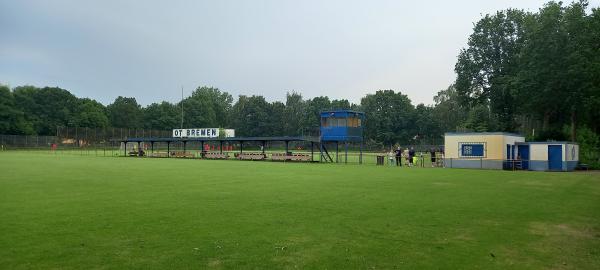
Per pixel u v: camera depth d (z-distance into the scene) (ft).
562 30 150.00
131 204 49.47
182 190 63.52
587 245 31.89
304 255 28.40
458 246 31.17
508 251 29.96
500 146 127.95
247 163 149.28
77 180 77.77
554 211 46.34
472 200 54.39
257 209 46.24
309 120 391.45
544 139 169.68
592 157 144.87
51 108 387.34
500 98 200.64
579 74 146.51
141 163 141.59
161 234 34.14
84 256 27.81
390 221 40.01
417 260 27.61
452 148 135.23
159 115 431.43
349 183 75.61
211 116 455.22
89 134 332.19
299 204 50.01
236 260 27.14
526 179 87.56
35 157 179.52
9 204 49.11
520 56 168.96
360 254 28.81
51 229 35.73
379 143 351.46
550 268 26.30
